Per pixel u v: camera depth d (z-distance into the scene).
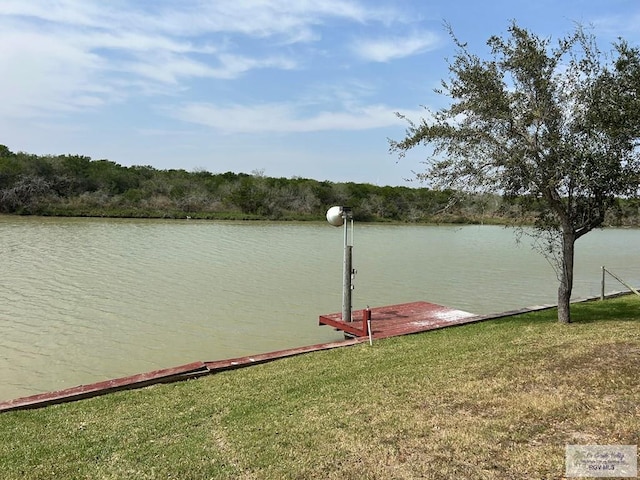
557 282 19.95
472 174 8.84
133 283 16.95
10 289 15.43
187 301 14.48
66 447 4.59
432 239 40.28
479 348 7.76
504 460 3.84
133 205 51.94
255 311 13.44
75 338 10.64
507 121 8.66
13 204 45.53
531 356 6.78
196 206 54.47
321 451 4.25
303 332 11.44
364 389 5.96
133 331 11.26
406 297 16.20
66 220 42.88
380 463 3.96
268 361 7.93
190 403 5.80
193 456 4.30
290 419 5.08
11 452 4.49
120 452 4.46
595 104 8.21
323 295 15.84
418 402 5.31
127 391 6.41
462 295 16.84
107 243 28.00
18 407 5.79
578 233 9.62
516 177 8.67
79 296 14.73
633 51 8.08
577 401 4.86
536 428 4.34
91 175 54.16
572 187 8.90
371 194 60.66
